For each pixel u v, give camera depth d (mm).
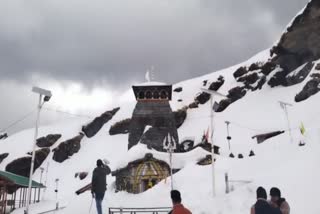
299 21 69438
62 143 92250
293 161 19219
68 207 20875
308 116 51781
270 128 59188
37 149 90250
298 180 16359
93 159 86438
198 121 87062
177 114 90500
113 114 108500
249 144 59688
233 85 96062
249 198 16141
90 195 23750
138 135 41688
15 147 93625
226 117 80438
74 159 89438
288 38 74750
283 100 72438
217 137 69688
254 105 79562
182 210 7172
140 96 44406
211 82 105688
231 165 24578
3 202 36094
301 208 13820
